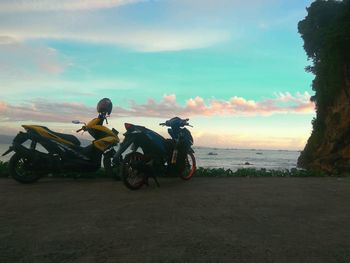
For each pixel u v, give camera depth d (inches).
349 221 182.5
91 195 246.5
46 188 275.0
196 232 161.0
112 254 134.2
